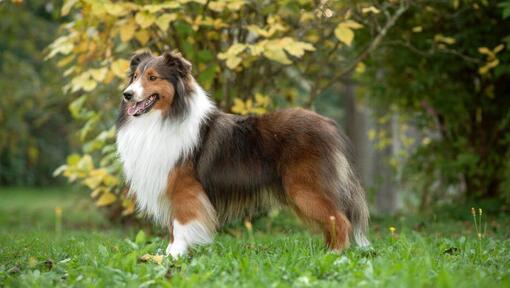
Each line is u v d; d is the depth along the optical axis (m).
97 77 7.01
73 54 7.90
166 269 4.46
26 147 22.19
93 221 12.72
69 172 7.57
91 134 9.26
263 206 5.75
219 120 5.73
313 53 8.86
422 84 9.33
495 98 9.84
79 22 7.45
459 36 8.88
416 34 9.34
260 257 4.97
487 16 8.95
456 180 10.73
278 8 7.74
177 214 5.49
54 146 23.55
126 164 5.73
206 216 5.48
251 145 5.60
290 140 5.51
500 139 9.99
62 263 4.88
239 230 8.29
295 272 4.41
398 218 9.77
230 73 8.40
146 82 5.50
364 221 5.72
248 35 8.36
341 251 5.35
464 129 10.45
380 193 15.15
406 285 3.81
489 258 5.02
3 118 14.10
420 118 11.16
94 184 7.42
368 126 15.55
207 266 4.66
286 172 5.50
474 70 9.77
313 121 5.59
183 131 5.50
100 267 4.56
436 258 4.95
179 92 5.53
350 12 7.68
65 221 12.92
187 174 5.50
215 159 5.55
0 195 20.53
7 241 6.94
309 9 7.78
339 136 5.64
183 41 7.68
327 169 5.43
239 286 4.00
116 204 10.61
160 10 7.12
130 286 4.02
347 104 15.76
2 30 13.20
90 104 9.23
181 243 5.41
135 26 7.16
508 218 8.81
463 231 7.89
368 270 4.25
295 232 8.10
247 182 5.57
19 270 4.81
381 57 9.71
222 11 7.59
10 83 13.80
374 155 15.48
